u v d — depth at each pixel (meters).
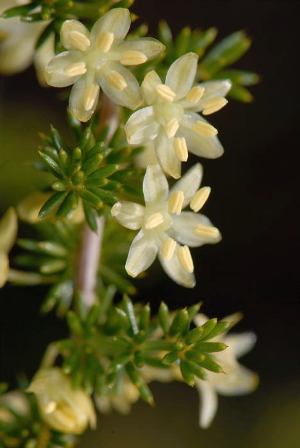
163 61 0.13
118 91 0.11
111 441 0.21
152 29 0.24
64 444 0.13
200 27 0.24
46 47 0.13
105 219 0.13
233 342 0.14
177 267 0.12
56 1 0.12
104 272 0.13
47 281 0.13
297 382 0.24
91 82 0.11
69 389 0.12
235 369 0.14
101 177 0.11
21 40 0.13
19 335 0.20
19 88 0.21
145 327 0.12
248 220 0.24
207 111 0.11
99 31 0.11
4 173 0.17
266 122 0.24
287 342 0.24
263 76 0.24
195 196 0.11
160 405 0.22
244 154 0.24
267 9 0.24
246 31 0.24
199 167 0.12
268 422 0.23
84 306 0.13
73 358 0.12
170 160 0.11
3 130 0.18
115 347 0.12
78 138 0.12
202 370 0.12
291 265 0.24
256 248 0.24
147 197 0.11
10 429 0.13
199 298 0.23
